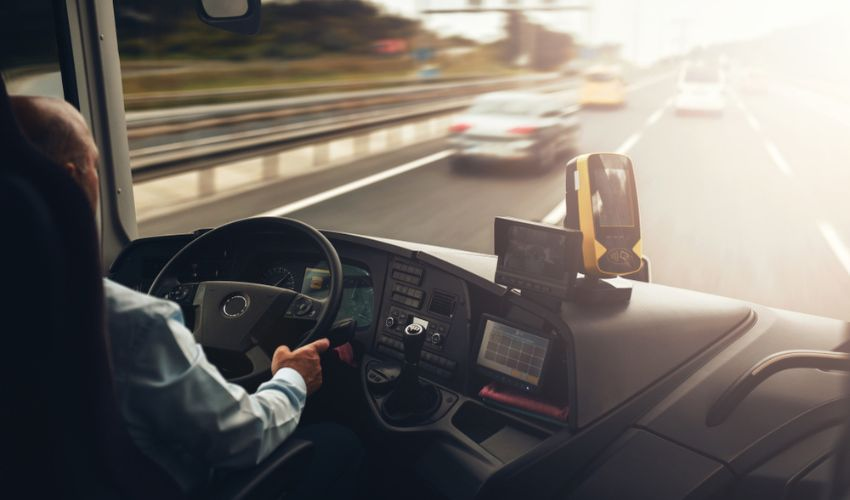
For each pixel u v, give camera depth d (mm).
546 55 34062
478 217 6359
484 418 1700
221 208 7215
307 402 2018
